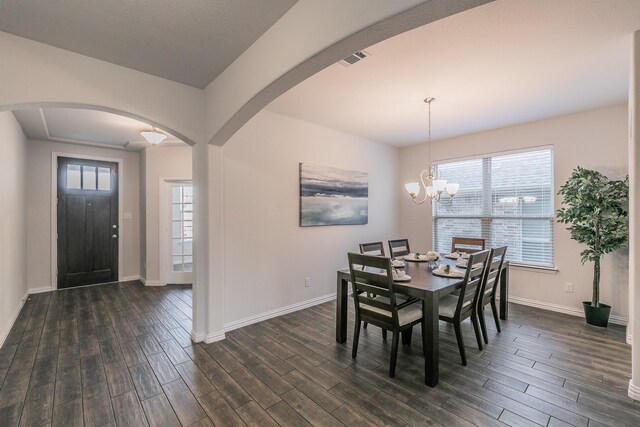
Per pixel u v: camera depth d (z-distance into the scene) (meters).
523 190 4.14
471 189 4.66
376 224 5.06
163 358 2.60
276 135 3.68
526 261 4.10
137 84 2.54
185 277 5.32
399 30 1.42
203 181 2.94
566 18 1.85
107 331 3.18
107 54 2.28
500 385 2.18
